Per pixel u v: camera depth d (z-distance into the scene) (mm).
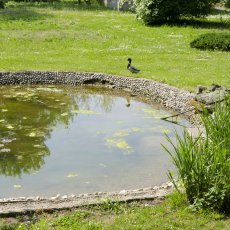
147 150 9516
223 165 6215
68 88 14492
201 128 10039
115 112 12320
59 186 7922
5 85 14453
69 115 12000
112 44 18672
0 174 8414
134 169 8586
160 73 14305
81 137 10305
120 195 6773
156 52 17281
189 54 16938
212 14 26797
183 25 22656
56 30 21156
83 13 26844
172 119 11641
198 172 6316
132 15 26469
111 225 5945
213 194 6238
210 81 13102
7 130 10633
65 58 16453
